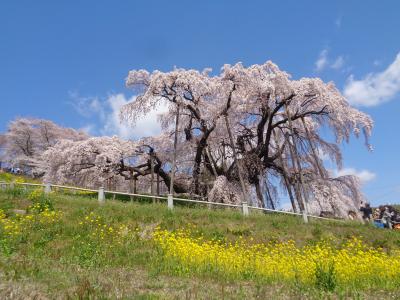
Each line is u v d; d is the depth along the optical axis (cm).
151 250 1343
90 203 1930
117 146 2892
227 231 1791
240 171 2678
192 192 2892
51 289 719
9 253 1112
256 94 2858
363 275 1083
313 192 2817
